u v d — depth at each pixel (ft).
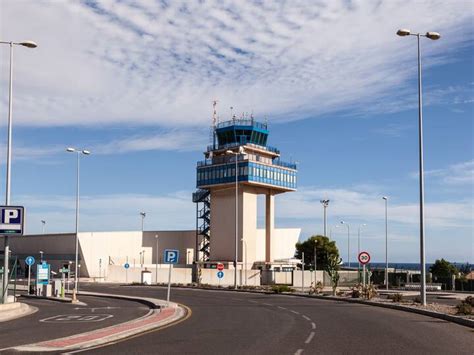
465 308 82.07
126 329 63.05
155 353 46.21
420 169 99.96
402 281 251.60
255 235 349.41
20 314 90.17
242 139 349.82
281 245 422.41
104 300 131.64
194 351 47.24
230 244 347.36
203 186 358.23
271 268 339.36
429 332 61.98
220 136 359.87
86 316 85.71
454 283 216.13
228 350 47.75
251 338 56.39
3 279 96.37
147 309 100.94
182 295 150.30
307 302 121.29
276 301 124.77
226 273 276.82
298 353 45.83
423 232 99.40
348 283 270.05
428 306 96.84
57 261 352.90
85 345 50.72
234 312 92.27
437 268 342.64
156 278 263.49
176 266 348.18
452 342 53.31
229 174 344.90
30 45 97.25
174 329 65.46
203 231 368.27
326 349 48.19
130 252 362.94
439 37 101.09
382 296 143.02
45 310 99.35
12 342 53.98
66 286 210.79
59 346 49.19
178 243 387.75
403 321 75.82
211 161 359.25
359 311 94.68
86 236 344.28
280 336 58.03
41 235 363.76
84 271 342.44
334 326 68.74
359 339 55.47
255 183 339.16
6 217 95.91
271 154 359.87
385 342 53.11
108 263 343.67
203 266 335.67
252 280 280.72
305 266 371.56
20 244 374.63
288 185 363.35
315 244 372.58
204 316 84.23
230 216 349.41
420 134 100.48
